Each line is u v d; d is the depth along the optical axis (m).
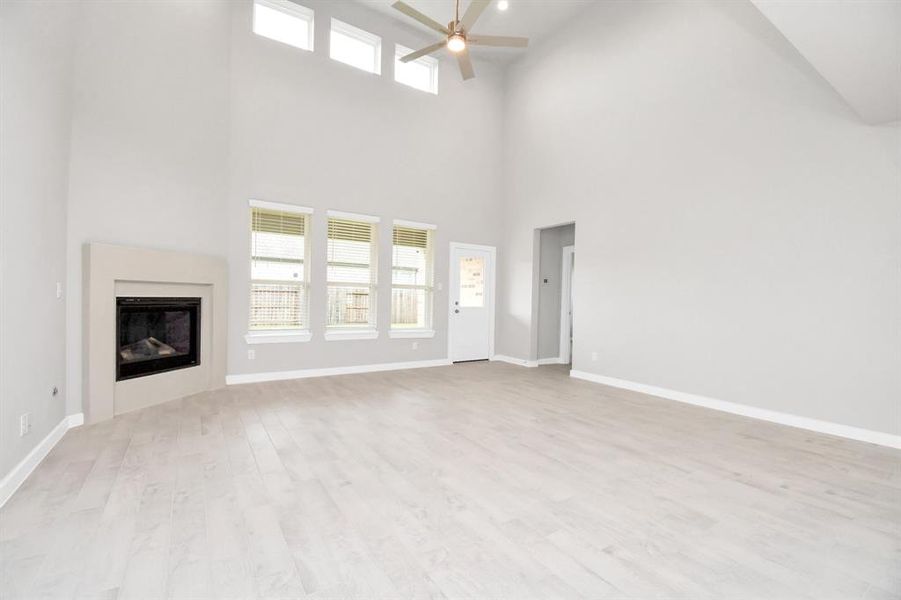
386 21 5.94
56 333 3.01
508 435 3.30
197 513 2.04
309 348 5.36
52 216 2.95
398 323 6.25
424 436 3.23
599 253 5.54
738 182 4.15
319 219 5.38
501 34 6.33
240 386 4.75
